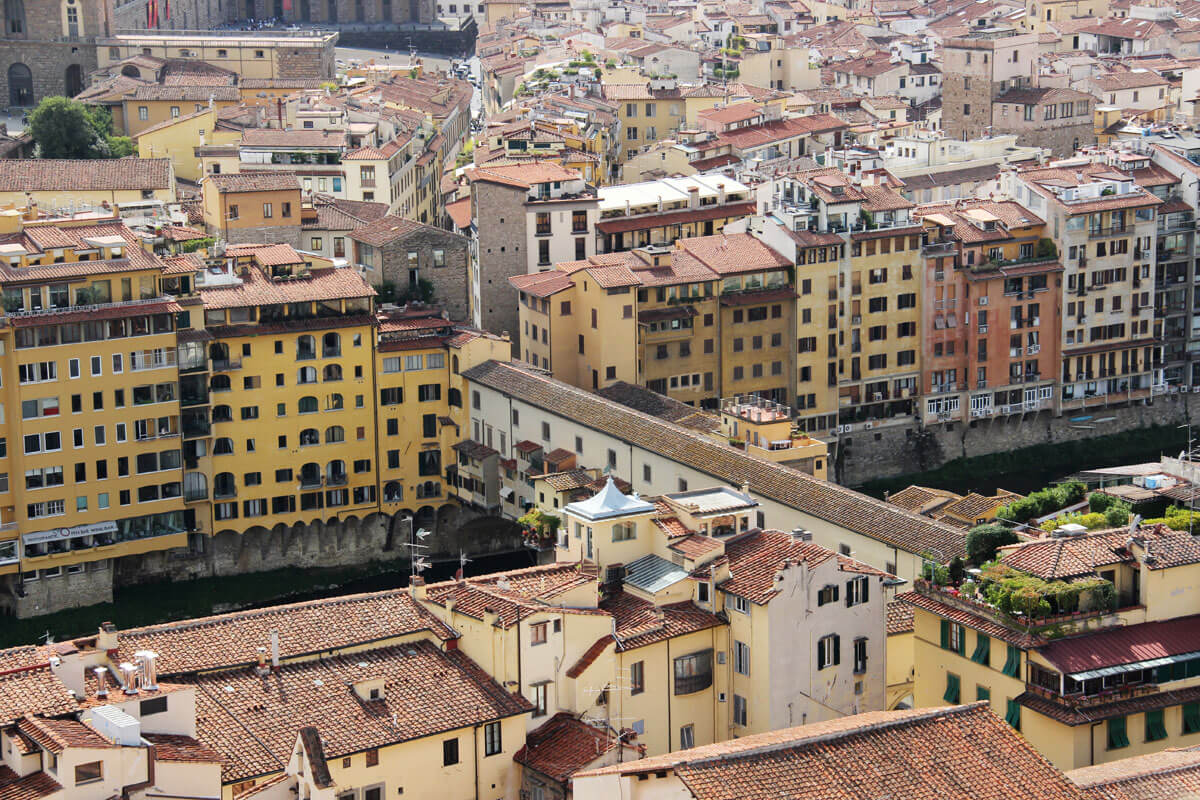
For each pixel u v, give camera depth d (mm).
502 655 193500
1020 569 193375
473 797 190000
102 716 165500
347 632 197375
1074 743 183750
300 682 190500
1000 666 190375
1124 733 186500
